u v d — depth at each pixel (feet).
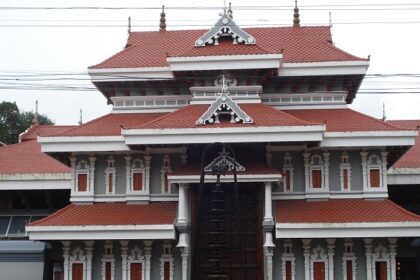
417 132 121.49
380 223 114.93
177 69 127.34
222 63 126.62
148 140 119.24
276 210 121.70
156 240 124.88
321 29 148.05
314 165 126.72
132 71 134.31
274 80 134.10
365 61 130.31
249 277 122.93
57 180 147.74
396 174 142.10
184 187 119.44
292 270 121.39
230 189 124.77
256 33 148.05
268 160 126.93
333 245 120.78
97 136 126.11
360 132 122.01
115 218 122.52
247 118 119.65
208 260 123.95
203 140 118.62
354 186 126.11
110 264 124.67
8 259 143.02
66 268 124.06
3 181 148.05
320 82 134.72
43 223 120.78
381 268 120.26
